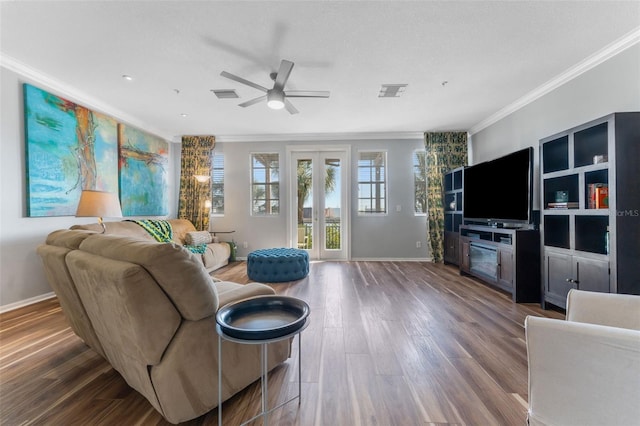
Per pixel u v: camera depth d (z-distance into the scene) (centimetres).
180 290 116
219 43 235
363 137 531
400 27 215
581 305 118
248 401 142
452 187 493
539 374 92
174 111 401
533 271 289
